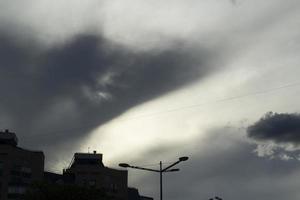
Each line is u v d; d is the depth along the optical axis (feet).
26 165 330.34
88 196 151.43
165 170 125.49
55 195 147.33
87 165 367.86
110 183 369.71
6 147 325.42
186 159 121.49
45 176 352.08
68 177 362.33
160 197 123.85
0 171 319.47
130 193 420.36
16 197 318.04
